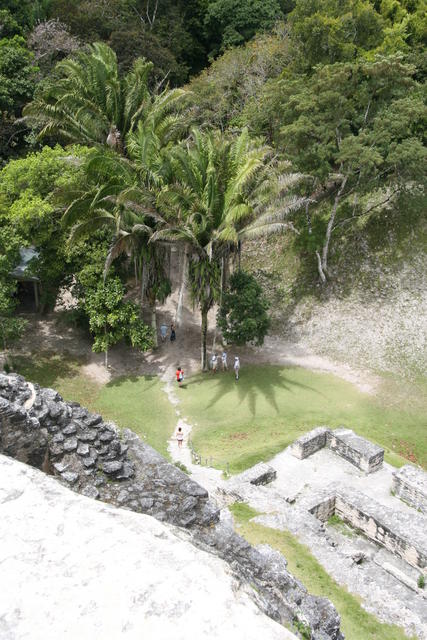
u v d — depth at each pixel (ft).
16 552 16.12
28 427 28.91
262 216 81.30
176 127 116.26
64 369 96.27
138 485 30.81
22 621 14.32
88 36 161.79
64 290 109.09
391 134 96.89
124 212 86.58
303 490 61.93
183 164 81.66
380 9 137.59
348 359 98.02
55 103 119.24
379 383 91.76
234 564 24.98
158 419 83.97
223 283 95.61
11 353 99.09
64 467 30.48
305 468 66.28
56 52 153.69
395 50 118.52
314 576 44.37
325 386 91.30
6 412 27.89
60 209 91.30
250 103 128.47
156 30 176.14
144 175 87.40
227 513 52.11
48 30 150.82
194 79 153.17
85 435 31.60
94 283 92.07
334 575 44.65
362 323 103.19
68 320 103.40
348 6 122.01
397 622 40.60
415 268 106.93
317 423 80.74
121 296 91.25
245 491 56.75
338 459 68.18
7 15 149.59
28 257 107.34
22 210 84.89
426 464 74.23
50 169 93.09
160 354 102.06
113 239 87.35
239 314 90.74
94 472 30.94
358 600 42.45
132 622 14.30
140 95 121.60
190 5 184.14
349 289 108.99
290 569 44.68
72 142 126.82
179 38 176.04
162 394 90.53
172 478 31.30
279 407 85.15
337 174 105.70
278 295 114.83
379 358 96.73
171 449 76.28
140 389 91.86
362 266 110.52
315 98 99.19
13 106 128.88
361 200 117.50
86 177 89.66
